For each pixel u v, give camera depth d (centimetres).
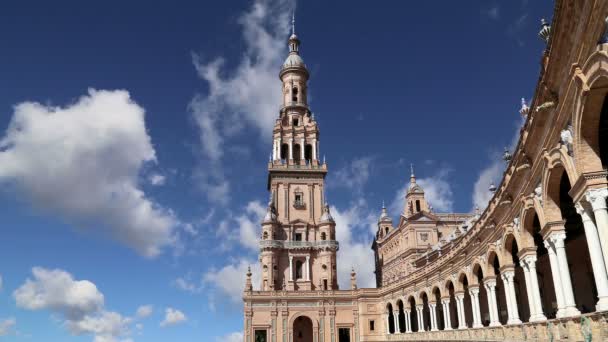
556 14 1850
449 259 5450
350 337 8362
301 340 8656
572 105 2000
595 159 2002
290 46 11331
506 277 3712
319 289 8975
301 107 10544
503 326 3469
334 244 9238
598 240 2075
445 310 5694
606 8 1530
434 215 9444
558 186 2566
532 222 3150
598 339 1961
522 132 2775
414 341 6481
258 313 8275
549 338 2566
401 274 9600
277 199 9600
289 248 9138
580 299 3862
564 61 1986
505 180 3453
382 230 11475
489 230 4094
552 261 2694
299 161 10006
